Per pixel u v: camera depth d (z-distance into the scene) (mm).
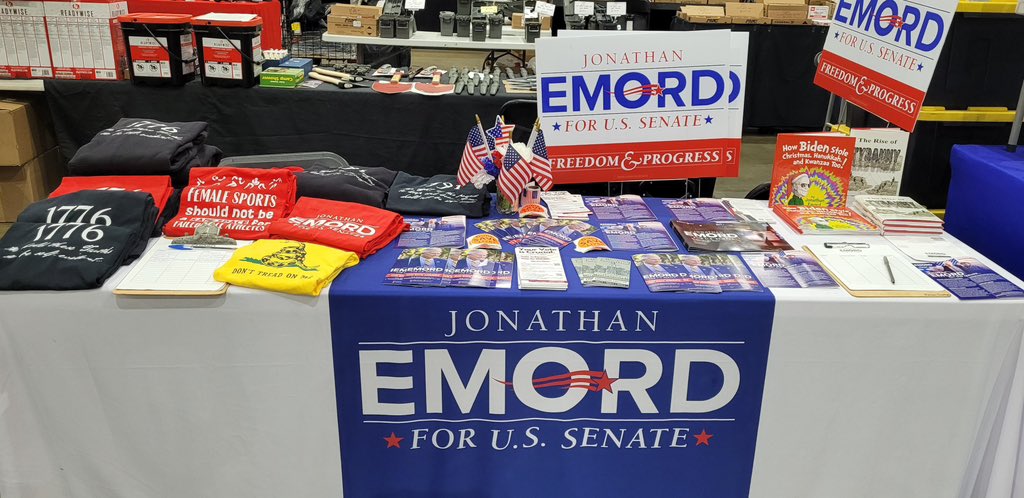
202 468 2027
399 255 2059
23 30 3871
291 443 2000
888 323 1882
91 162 2266
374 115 4043
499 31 5152
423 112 4039
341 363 1906
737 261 2074
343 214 2184
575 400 1960
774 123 6781
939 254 2156
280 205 2211
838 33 2697
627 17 5430
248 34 3867
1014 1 2891
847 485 2062
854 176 2525
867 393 1962
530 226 2314
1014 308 1878
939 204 3148
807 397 1966
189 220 2174
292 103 3992
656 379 1938
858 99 2582
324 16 5828
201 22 3859
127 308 1852
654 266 2014
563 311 1864
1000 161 2477
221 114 4004
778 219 2449
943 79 2965
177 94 3963
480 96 4023
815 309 1865
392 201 2377
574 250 2148
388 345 1892
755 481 2059
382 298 1843
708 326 1883
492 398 1955
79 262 1858
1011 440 1974
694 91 2383
